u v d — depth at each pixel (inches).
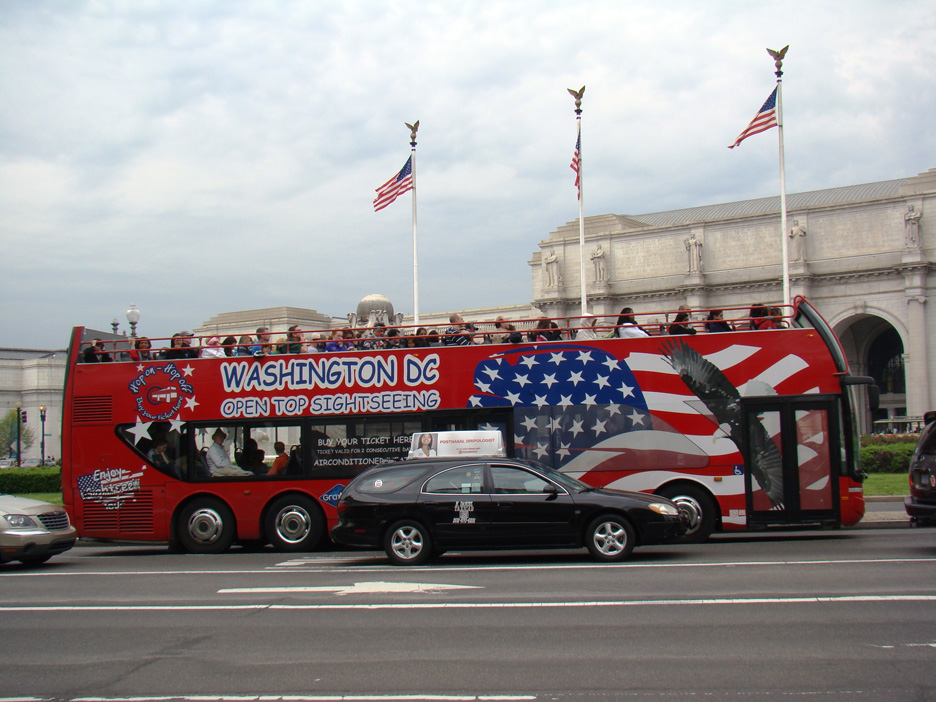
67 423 817.5
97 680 343.9
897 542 703.1
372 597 507.2
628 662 344.5
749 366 747.4
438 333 814.5
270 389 797.9
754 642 370.3
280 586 564.1
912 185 3179.1
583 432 757.9
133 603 514.6
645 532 628.1
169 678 343.3
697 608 442.6
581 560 646.5
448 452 745.6
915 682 309.6
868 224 3230.8
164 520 797.2
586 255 3631.9
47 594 557.9
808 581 511.2
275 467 791.7
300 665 356.2
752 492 736.3
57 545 700.0
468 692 310.8
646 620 419.2
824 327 746.2
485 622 426.9
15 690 332.5
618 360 762.2
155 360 818.2
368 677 334.6
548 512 634.2
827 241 3294.8
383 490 660.7
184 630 433.1
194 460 800.3
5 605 517.7
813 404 739.4
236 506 791.1
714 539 769.6
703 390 748.6
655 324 786.2
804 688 305.1
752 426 742.5
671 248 3491.6
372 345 824.3
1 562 695.1
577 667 339.3
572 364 767.7
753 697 296.7
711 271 3432.6
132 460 805.9
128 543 908.0
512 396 770.2
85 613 485.7
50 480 1771.7
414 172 1578.5
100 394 817.5
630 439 752.3
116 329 1781.5
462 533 642.2
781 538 767.7
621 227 3678.6
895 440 1966.0
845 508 729.6
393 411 781.3
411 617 445.1
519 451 763.4
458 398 775.7
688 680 317.7
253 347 819.4
